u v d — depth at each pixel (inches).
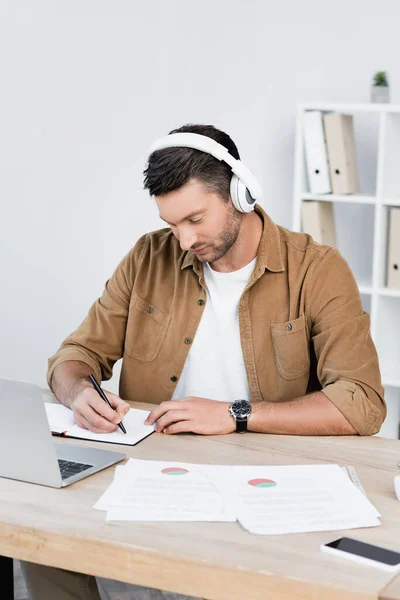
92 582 75.3
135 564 55.9
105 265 177.6
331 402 79.3
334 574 52.0
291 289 87.2
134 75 171.0
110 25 169.9
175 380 91.9
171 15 167.9
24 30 170.7
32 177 175.9
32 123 173.8
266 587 52.3
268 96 166.2
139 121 172.1
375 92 151.3
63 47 171.2
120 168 173.9
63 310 179.9
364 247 165.0
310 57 162.6
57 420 82.4
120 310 95.7
